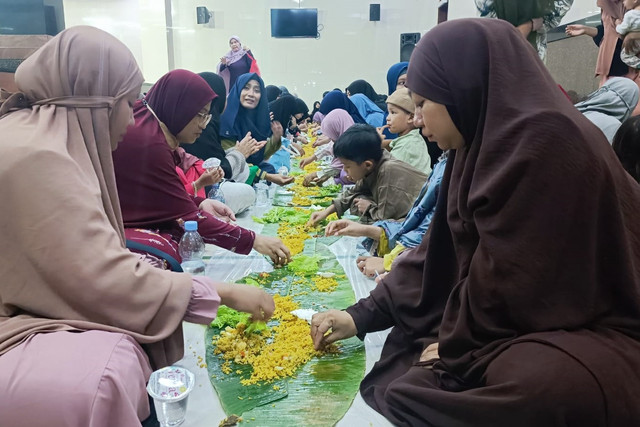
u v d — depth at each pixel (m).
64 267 0.97
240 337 1.35
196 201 2.27
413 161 2.60
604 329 1.00
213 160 2.58
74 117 1.11
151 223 1.85
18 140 1.00
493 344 1.04
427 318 1.32
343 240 2.30
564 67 3.42
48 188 0.97
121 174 1.74
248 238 1.91
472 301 1.08
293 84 7.46
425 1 6.76
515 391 0.89
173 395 0.98
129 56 1.22
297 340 1.37
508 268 1.00
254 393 1.14
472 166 1.12
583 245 0.97
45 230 0.96
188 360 1.28
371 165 2.35
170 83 2.09
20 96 1.12
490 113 1.06
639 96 2.42
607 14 2.87
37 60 1.11
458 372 1.09
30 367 0.85
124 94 1.18
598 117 2.26
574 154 0.96
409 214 1.88
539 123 0.98
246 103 3.64
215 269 1.90
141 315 1.02
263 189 3.26
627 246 1.00
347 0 6.96
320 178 3.59
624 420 0.86
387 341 1.39
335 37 7.19
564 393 0.86
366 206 2.38
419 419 1.03
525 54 1.07
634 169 1.46
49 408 0.83
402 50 6.80
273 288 1.74
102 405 0.85
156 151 1.79
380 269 1.83
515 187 1.00
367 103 5.29
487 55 1.08
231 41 5.87
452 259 1.30
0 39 1.87
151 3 5.60
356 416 1.09
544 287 0.99
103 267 0.99
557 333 0.97
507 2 1.68
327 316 1.35
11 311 1.02
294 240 2.27
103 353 0.89
